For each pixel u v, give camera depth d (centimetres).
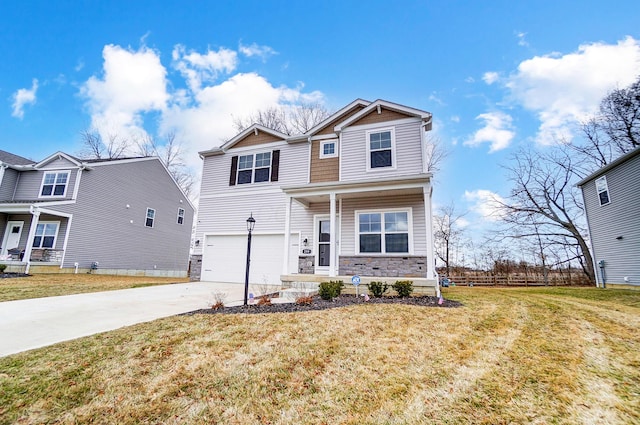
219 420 260
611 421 247
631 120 1675
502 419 253
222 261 1253
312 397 291
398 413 264
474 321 523
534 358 366
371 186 919
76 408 273
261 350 393
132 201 1878
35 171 1662
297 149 1254
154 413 268
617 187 1262
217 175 1354
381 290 764
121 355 377
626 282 1205
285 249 991
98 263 1655
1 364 347
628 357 368
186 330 468
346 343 416
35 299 723
